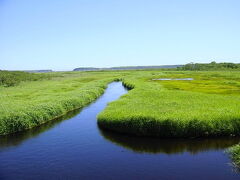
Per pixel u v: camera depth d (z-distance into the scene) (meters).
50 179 14.76
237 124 21.64
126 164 16.81
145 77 92.88
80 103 37.84
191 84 61.91
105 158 17.89
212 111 25.12
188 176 14.90
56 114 31.20
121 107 29.12
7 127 24.22
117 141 21.42
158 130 21.64
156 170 15.81
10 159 17.86
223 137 21.31
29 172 15.72
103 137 22.61
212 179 14.47
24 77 86.44
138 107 28.69
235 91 45.81
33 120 26.89
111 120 24.14
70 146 20.48
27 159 17.83
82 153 18.91
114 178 14.79
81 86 61.91
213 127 21.28
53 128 25.95
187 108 27.31
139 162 17.12
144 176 15.01
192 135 21.38
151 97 37.09
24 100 37.22
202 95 38.62
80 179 14.71
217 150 18.91
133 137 22.16
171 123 21.42
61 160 17.59
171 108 27.50
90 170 15.93
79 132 24.33
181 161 17.17
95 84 64.31
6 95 43.62
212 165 16.38
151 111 25.58
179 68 194.50
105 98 45.81
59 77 111.25
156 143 20.61
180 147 19.67
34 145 20.83
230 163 16.58
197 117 22.06
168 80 77.38
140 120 22.31
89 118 30.12
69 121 28.83
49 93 46.25
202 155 18.09
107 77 102.88
